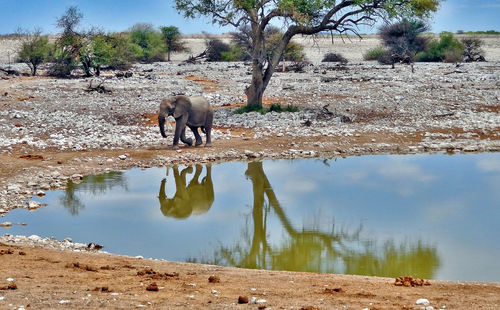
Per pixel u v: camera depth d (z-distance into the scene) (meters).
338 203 16.42
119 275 9.03
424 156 23.03
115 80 47.16
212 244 13.02
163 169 20.56
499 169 20.44
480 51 77.00
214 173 20.12
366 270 11.34
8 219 14.51
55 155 21.55
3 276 8.52
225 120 28.86
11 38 85.81
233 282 8.88
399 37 70.81
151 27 81.81
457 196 16.92
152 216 15.21
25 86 40.97
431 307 7.30
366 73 53.22
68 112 30.81
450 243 12.87
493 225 14.16
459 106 32.19
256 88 31.16
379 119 29.33
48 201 16.42
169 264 10.37
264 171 20.47
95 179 19.06
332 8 30.78
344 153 23.50
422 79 45.28
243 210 15.97
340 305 7.50
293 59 66.88
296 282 8.98
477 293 8.25
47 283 8.28
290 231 14.02
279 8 29.89
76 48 51.72
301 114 29.95
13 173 18.78
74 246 12.02
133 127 27.09
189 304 7.45
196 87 42.72
